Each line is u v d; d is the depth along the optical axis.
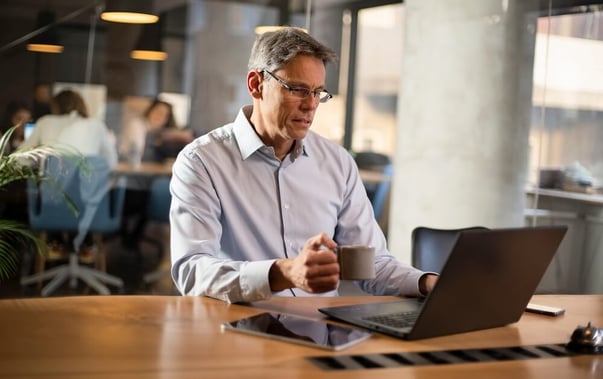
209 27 6.57
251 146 2.30
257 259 2.32
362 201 2.52
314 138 2.47
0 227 4.98
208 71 6.54
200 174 2.24
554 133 4.85
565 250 4.94
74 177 5.77
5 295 5.57
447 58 4.71
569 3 4.82
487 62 4.66
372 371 1.38
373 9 8.05
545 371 1.46
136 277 5.94
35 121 5.80
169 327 1.61
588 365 1.53
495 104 4.68
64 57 5.95
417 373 1.38
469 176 4.71
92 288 5.82
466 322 1.70
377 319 1.73
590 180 4.95
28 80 5.84
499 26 4.66
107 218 5.88
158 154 6.16
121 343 1.47
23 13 5.86
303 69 2.17
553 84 4.81
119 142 6.04
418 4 4.81
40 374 1.26
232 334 1.58
